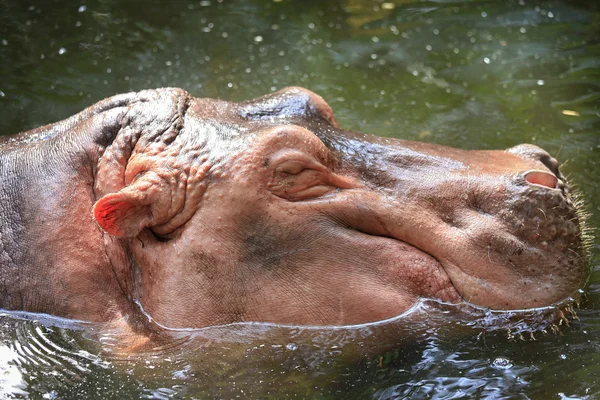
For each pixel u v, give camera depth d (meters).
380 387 7.31
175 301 7.74
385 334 7.65
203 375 7.46
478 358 7.50
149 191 7.74
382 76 14.58
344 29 16.58
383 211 7.72
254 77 14.36
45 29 15.77
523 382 7.22
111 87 13.76
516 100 13.56
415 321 7.68
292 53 15.44
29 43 15.20
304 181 7.71
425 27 16.59
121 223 7.79
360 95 13.83
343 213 7.73
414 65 15.02
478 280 7.65
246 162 7.62
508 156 8.37
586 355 7.40
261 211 7.61
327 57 15.30
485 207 7.76
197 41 15.74
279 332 7.70
